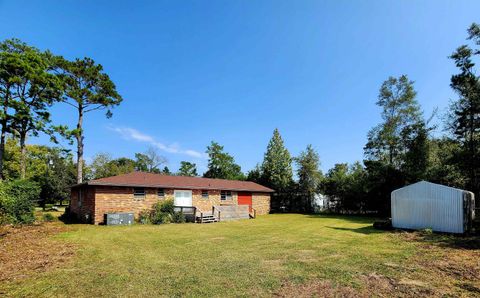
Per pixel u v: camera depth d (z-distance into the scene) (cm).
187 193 2125
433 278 573
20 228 1334
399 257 763
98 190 1658
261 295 488
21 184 1486
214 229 1435
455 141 2280
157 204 1844
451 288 513
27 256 783
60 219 1875
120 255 806
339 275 599
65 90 2483
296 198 3092
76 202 2009
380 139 2759
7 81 2198
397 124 2708
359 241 1040
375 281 558
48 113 2458
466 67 2173
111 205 1698
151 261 737
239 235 1213
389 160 2673
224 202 2412
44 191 3088
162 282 561
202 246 949
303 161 3047
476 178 2100
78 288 528
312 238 1122
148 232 1294
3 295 493
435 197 1272
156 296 487
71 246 929
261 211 2775
